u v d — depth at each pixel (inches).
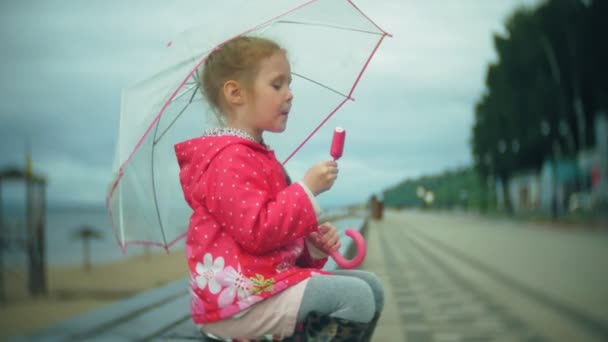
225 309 59.2
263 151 64.7
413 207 5191.9
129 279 810.2
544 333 172.1
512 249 553.3
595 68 1360.7
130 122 57.4
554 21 1413.6
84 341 63.6
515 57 1555.1
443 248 560.7
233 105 65.2
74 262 1354.6
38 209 711.1
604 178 1306.6
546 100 1493.6
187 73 56.9
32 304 617.3
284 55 66.3
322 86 79.0
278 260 61.4
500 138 1975.9
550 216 1544.0
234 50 63.7
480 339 163.6
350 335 60.0
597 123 1387.8
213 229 60.5
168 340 65.2
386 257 447.8
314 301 59.1
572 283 292.5
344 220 401.4
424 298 240.8
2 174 706.2
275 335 60.1
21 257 738.2
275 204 59.1
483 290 265.0
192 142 64.1
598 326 182.2
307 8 73.0
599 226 1031.6
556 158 1499.8
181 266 996.6
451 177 4584.2
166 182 67.5
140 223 64.9
